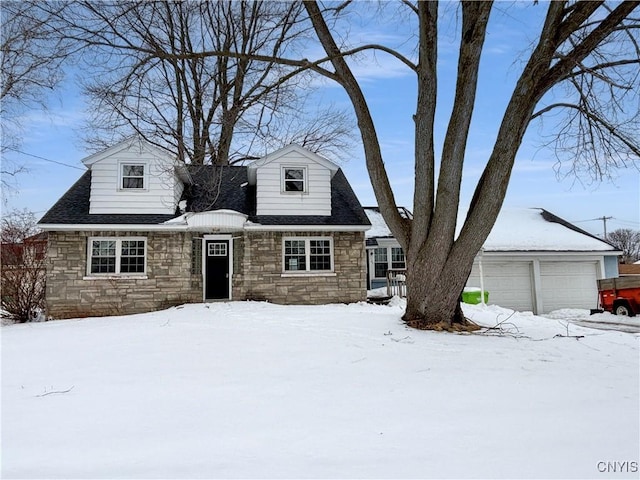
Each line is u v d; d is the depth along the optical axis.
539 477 2.84
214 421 3.98
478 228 7.98
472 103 8.02
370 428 3.76
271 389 4.93
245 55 8.91
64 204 13.73
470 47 7.83
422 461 3.10
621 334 8.43
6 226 13.82
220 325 9.16
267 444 3.45
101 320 11.46
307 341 7.35
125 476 2.92
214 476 2.89
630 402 4.41
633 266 28.39
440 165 8.26
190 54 9.01
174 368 5.89
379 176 9.10
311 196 15.12
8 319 13.03
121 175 13.96
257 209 14.83
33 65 9.92
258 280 14.20
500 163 7.79
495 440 3.47
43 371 5.88
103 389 5.03
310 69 9.67
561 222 19.77
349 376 5.39
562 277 17.48
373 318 9.53
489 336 7.82
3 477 2.93
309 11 8.73
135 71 9.59
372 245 17.70
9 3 9.27
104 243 13.55
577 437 3.53
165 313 11.92
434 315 8.44
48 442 3.55
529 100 7.62
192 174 16.47
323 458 3.17
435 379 5.23
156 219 13.80
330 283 14.60
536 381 5.14
